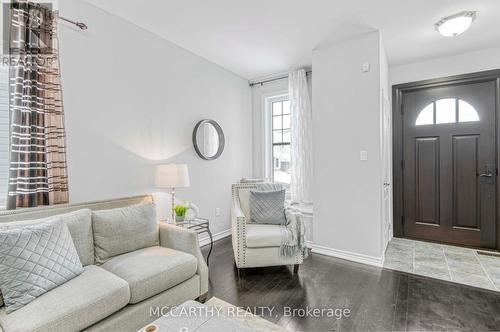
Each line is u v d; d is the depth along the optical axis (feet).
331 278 8.16
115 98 8.08
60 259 4.99
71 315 4.23
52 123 6.47
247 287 7.63
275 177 14.40
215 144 11.95
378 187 9.10
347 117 9.65
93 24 7.48
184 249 6.89
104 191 7.80
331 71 9.99
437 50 10.40
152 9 7.70
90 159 7.45
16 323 3.89
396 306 6.60
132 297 5.19
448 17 8.00
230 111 12.96
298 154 12.46
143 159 8.92
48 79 6.40
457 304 6.65
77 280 5.03
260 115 14.30
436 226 11.44
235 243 8.63
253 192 10.02
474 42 9.69
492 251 10.25
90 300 4.51
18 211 5.60
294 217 8.61
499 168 10.07
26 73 6.04
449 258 9.65
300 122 12.35
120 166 8.23
